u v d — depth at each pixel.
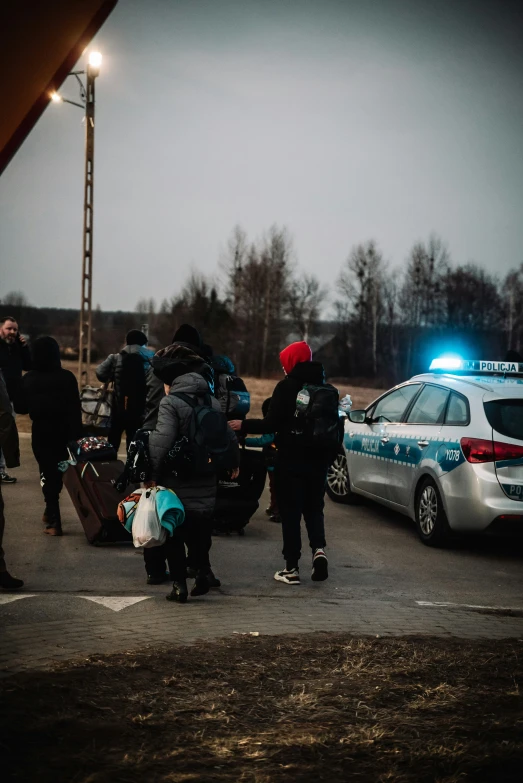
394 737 3.83
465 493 8.84
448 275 87.31
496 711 4.21
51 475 8.88
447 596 7.31
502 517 8.65
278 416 7.25
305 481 7.43
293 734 3.85
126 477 6.49
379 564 8.42
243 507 9.20
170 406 6.41
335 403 7.34
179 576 6.59
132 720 3.94
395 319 88.38
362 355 88.62
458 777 3.41
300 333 87.44
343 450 11.84
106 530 8.31
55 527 8.91
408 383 10.80
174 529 6.54
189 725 3.94
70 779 3.34
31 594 6.63
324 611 6.48
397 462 10.18
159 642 5.43
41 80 3.43
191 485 6.49
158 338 101.69
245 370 86.88
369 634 5.83
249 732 3.88
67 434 8.86
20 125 3.46
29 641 5.33
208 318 92.31
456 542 9.71
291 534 7.41
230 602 6.64
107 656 4.95
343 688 4.51
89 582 7.14
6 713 3.96
